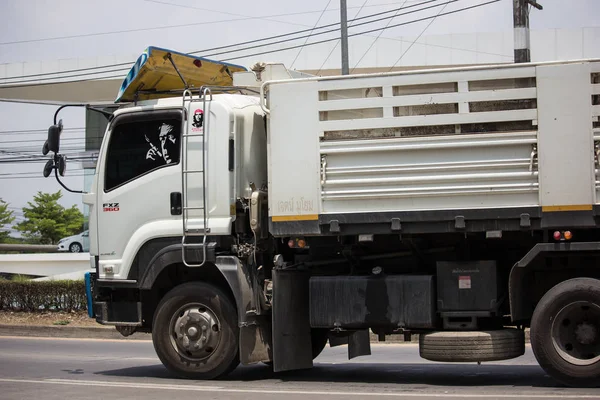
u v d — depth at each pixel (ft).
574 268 27.66
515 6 57.98
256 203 30.07
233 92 34.37
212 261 30.27
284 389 28.35
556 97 26.89
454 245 29.19
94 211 32.53
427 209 27.81
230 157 30.58
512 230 27.27
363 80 28.37
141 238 31.48
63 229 204.64
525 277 27.86
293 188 28.81
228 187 30.37
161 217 31.40
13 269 111.75
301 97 28.84
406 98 28.04
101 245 32.30
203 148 30.68
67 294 66.74
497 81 27.43
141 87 33.24
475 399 24.89
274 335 29.45
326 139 28.68
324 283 29.40
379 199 28.25
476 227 27.48
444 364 37.93
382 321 28.68
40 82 101.14
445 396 25.70
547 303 26.63
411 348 47.83
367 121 28.27
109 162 32.45
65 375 34.42
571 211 26.63
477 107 27.55
